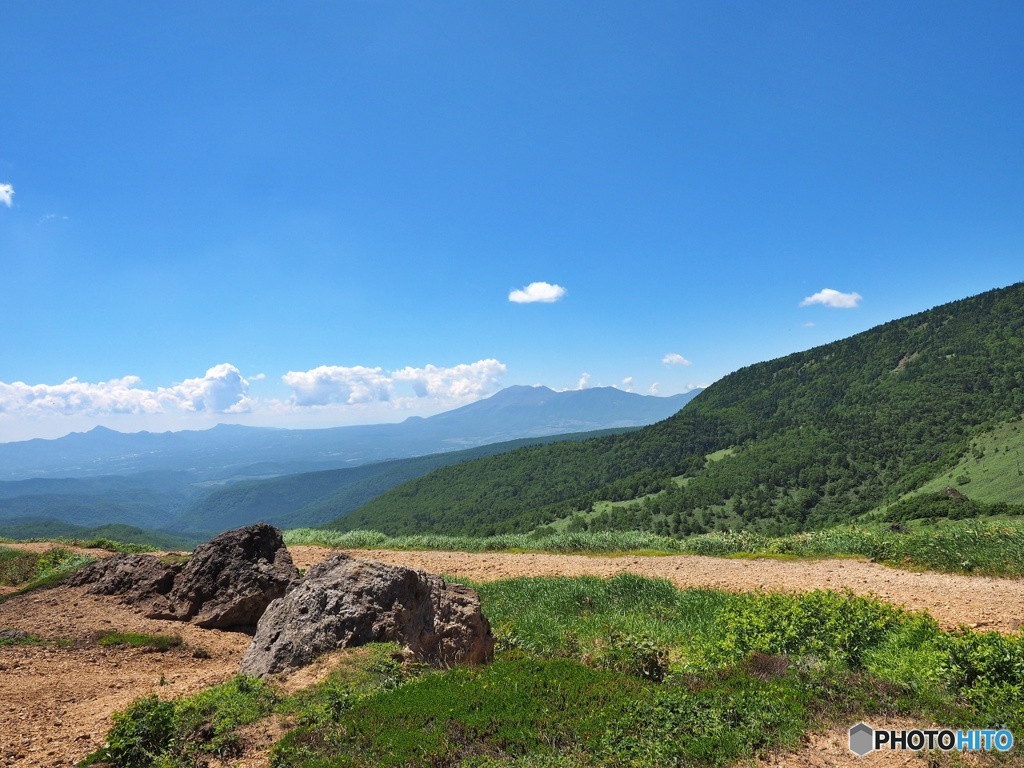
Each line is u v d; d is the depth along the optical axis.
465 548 26.00
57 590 15.86
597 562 20.91
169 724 6.76
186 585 14.93
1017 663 7.45
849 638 9.40
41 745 6.91
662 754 6.18
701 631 11.83
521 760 6.12
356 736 6.55
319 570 10.82
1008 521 20.42
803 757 6.26
